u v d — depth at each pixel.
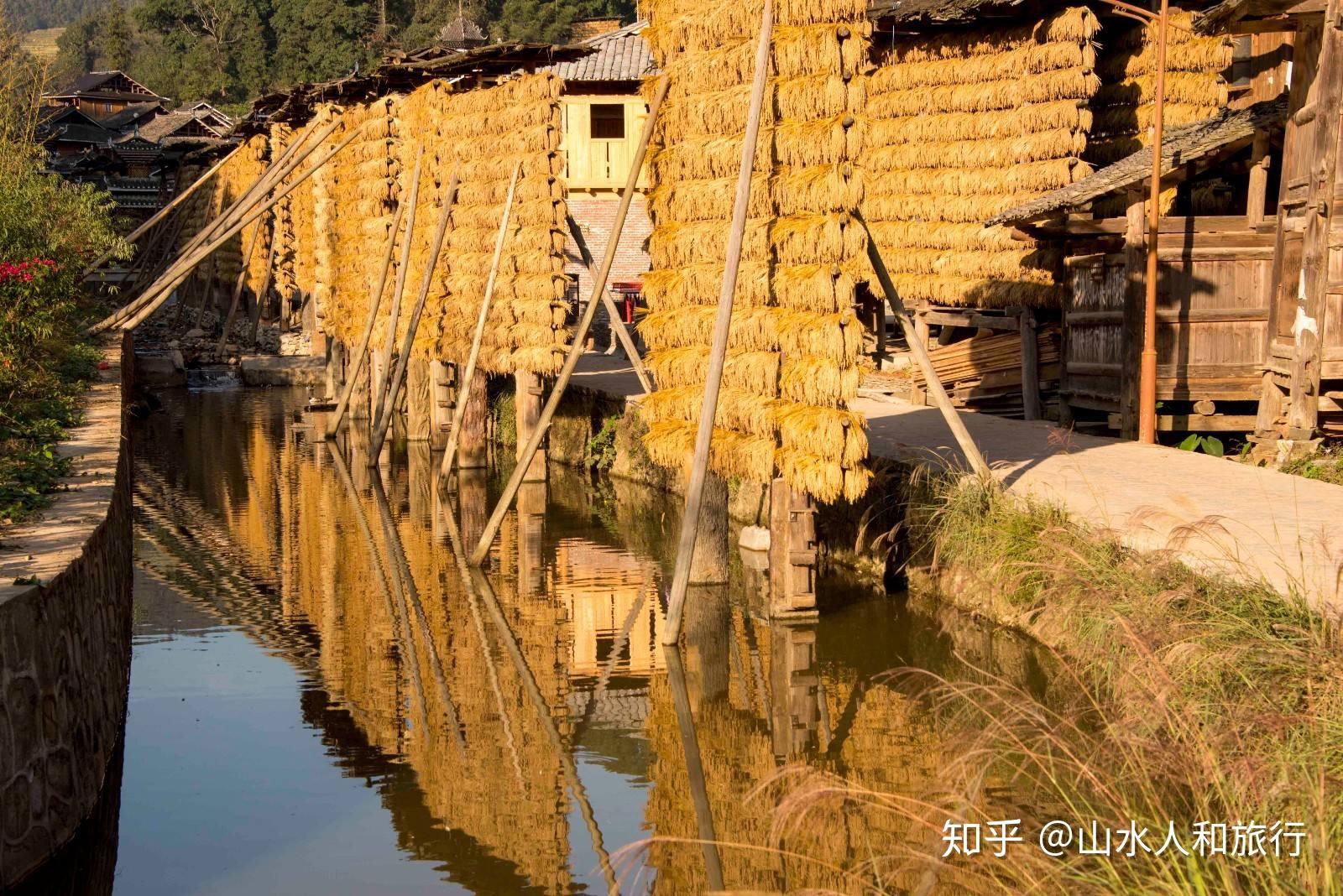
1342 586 8.95
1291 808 6.01
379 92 28.50
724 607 14.12
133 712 11.28
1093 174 18.47
